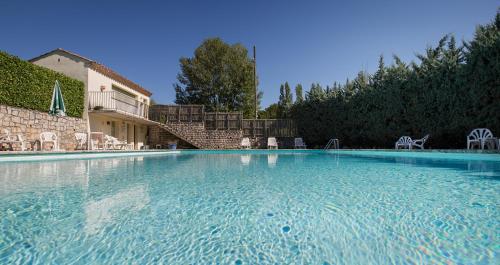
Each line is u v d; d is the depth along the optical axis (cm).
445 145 1108
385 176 493
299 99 2145
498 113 878
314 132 1925
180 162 858
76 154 939
